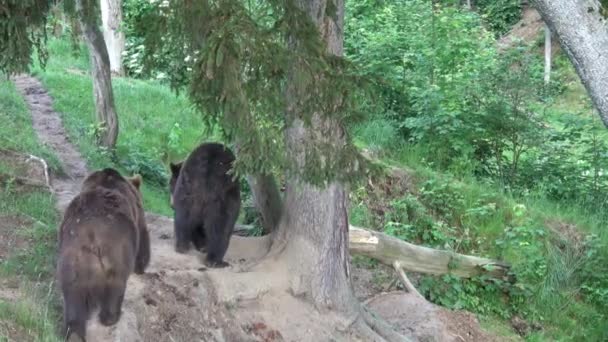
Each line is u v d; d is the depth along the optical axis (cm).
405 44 1681
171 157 1399
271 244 859
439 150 1500
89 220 582
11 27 678
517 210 1285
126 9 2150
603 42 486
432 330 976
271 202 888
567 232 1324
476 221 1298
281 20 603
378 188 1318
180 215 813
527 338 1087
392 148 1492
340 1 731
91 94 1638
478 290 1139
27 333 579
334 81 603
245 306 778
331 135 646
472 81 1570
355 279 1091
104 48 1267
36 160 1051
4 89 1509
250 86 576
